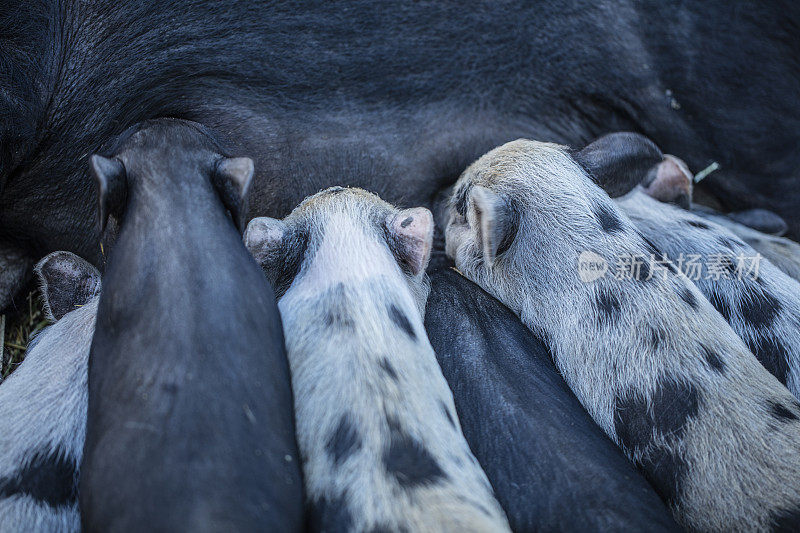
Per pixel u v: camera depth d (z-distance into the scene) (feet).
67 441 3.18
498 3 3.82
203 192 3.12
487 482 3.06
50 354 3.34
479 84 3.90
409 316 3.30
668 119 4.07
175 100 3.66
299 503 2.85
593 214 3.61
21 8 3.50
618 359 3.40
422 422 3.02
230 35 3.66
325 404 3.03
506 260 3.65
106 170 3.05
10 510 3.04
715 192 4.23
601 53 3.95
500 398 3.30
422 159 3.92
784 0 3.89
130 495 2.72
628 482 3.13
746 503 3.13
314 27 3.70
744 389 3.28
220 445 2.76
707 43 3.95
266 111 3.73
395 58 3.79
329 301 3.26
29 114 3.54
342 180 3.86
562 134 4.06
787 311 3.63
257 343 2.93
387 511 2.84
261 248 3.42
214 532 2.66
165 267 2.95
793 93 4.00
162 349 2.86
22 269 3.81
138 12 3.58
